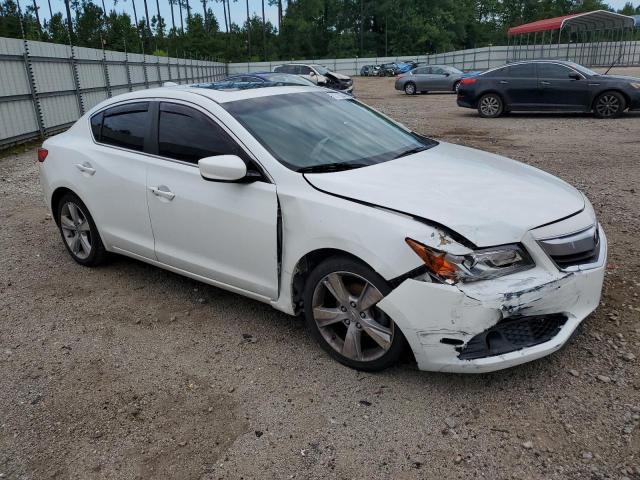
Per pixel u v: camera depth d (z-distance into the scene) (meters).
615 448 2.52
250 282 3.56
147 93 4.23
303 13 85.56
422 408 2.87
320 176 3.24
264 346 3.55
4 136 12.03
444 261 2.68
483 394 2.95
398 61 61.69
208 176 3.34
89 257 4.87
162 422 2.87
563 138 11.29
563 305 2.86
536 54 41.06
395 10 83.00
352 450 2.61
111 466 2.59
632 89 13.95
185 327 3.85
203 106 3.77
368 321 3.04
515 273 2.78
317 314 3.28
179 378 3.25
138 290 4.50
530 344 2.83
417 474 2.45
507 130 12.83
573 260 2.93
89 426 2.87
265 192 3.34
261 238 3.38
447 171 3.45
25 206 7.24
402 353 3.02
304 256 3.21
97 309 4.18
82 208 4.73
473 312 2.66
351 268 3.01
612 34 39.62
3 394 3.16
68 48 15.03
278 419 2.85
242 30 90.06
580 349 3.30
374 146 3.85
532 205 3.02
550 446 2.56
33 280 4.77
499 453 2.54
